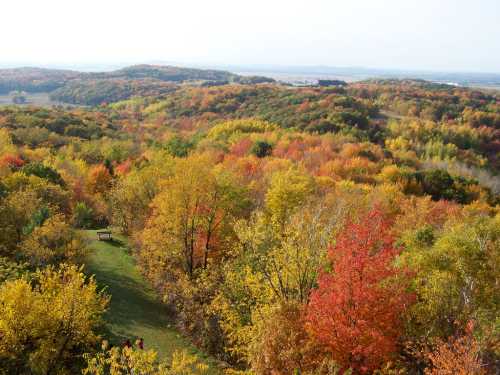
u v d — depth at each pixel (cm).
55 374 2133
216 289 3145
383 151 10150
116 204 5103
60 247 3200
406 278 2205
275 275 2530
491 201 7931
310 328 1872
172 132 13750
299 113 14438
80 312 2173
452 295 2350
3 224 3475
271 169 6631
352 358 1838
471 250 2708
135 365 1686
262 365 1944
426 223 4553
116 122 14875
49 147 9225
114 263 4012
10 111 12169
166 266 3731
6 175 5219
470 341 1764
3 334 2025
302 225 2594
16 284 2106
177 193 3506
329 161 8406
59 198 4956
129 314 3042
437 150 11094
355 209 4147
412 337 2181
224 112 17375
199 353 2733
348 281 1894
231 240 3822
